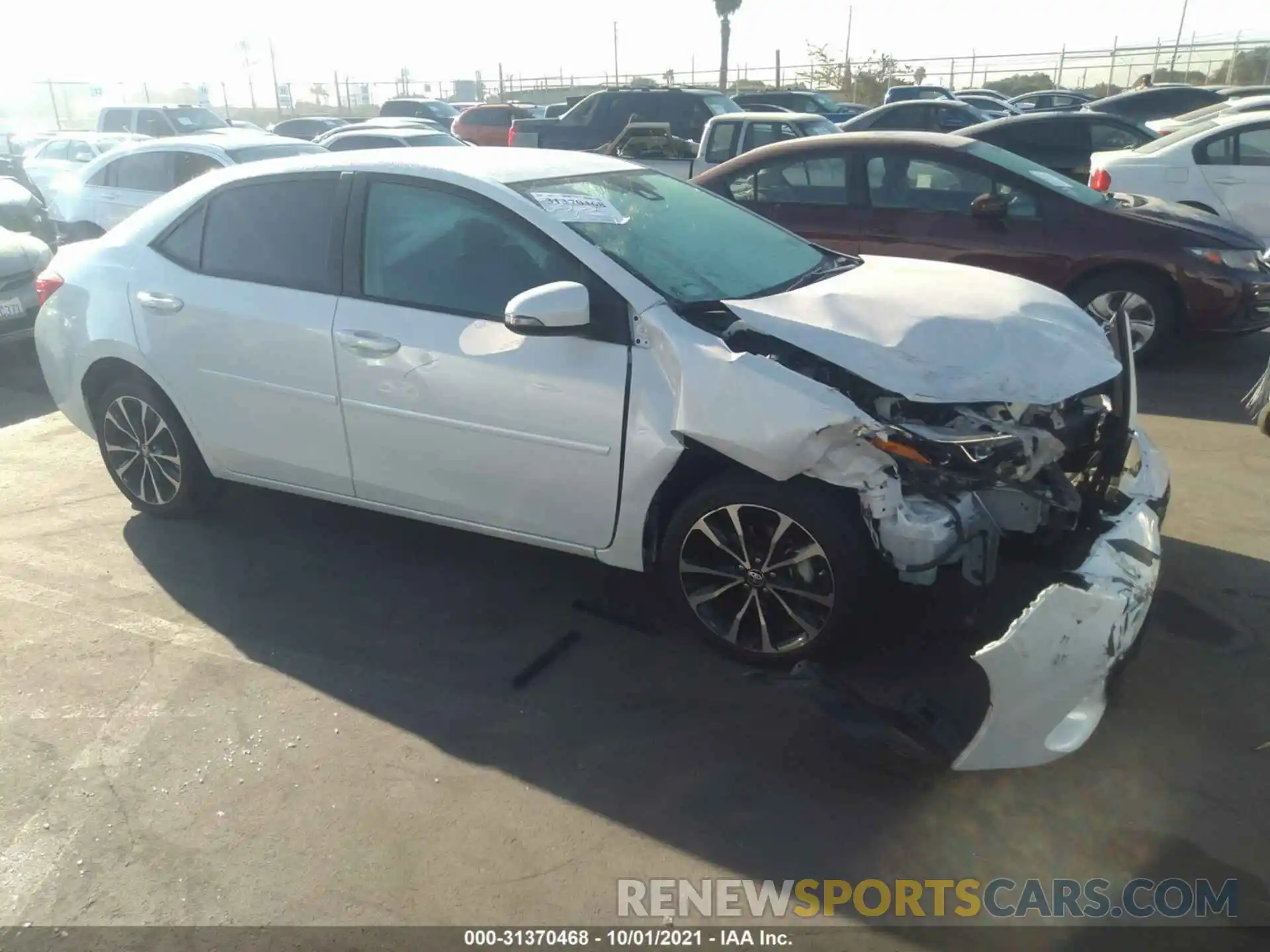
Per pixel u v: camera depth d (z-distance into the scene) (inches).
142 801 112.7
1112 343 142.9
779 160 293.0
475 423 139.6
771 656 132.4
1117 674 108.2
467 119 805.9
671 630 146.2
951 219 273.7
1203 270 254.2
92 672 137.5
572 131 622.5
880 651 133.6
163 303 166.1
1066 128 442.0
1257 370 273.0
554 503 138.6
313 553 171.9
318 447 156.8
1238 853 103.0
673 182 173.0
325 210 154.1
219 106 1525.6
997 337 125.7
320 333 150.5
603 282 131.9
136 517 187.2
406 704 129.5
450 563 167.5
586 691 131.6
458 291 142.4
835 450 115.3
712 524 130.3
